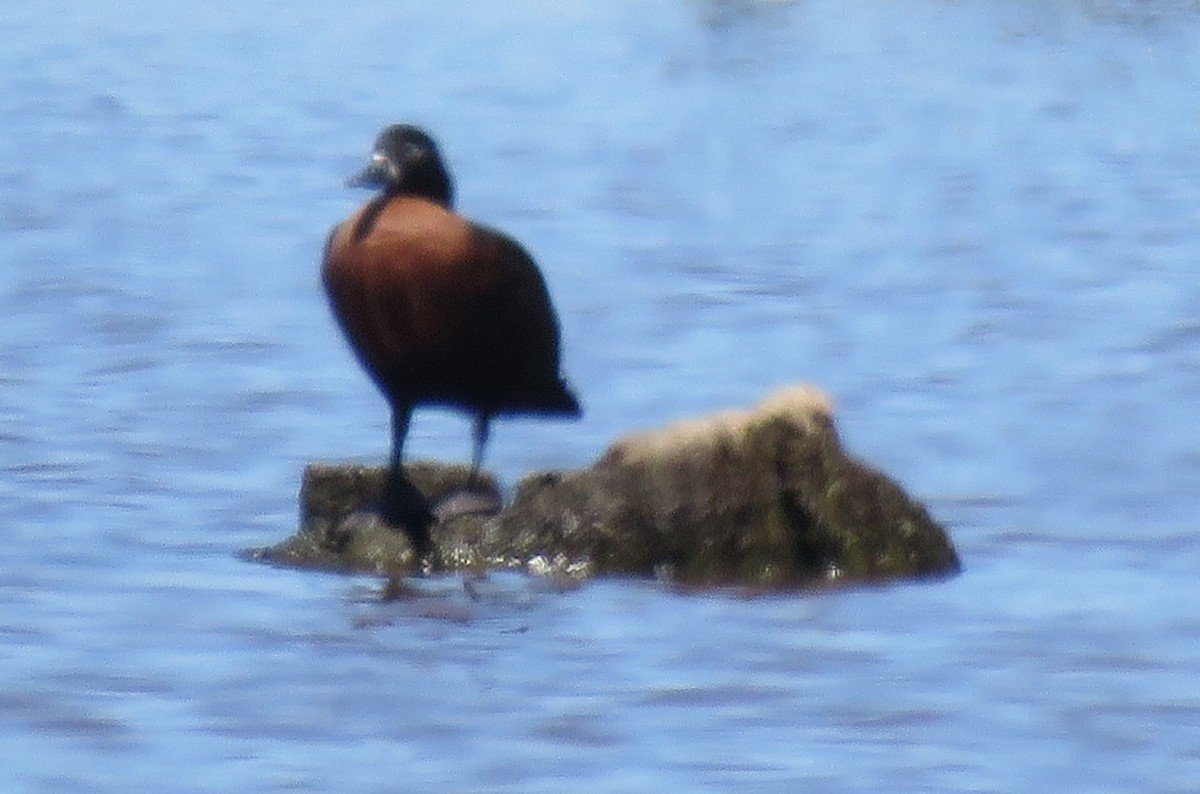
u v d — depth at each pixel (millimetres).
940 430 16938
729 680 10812
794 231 27703
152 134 36406
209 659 11102
